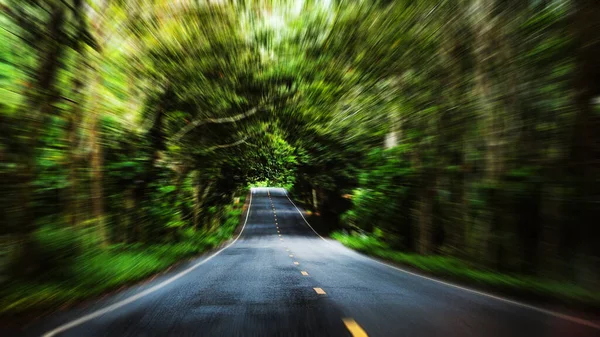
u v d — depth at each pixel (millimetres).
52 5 9461
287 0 15984
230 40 16906
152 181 22844
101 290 9352
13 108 11055
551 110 12211
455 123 16797
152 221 23297
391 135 25938
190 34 15680
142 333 5758
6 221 10633
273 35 17531
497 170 14555
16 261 10180
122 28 13133
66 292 8680
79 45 10852
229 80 19922
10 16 9562
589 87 10125
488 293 9602
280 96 23047
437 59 14602
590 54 9492
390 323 6305
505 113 13906
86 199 15766
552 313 7461
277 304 7730
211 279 11430
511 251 14828
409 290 9648
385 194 25641
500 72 13344
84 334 5766
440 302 8148
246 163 36688
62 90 12359
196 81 19266
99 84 15094
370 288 9820
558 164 12250
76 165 14461
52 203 15117
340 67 17609
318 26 16219
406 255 19828
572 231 12500
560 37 10461
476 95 14562
